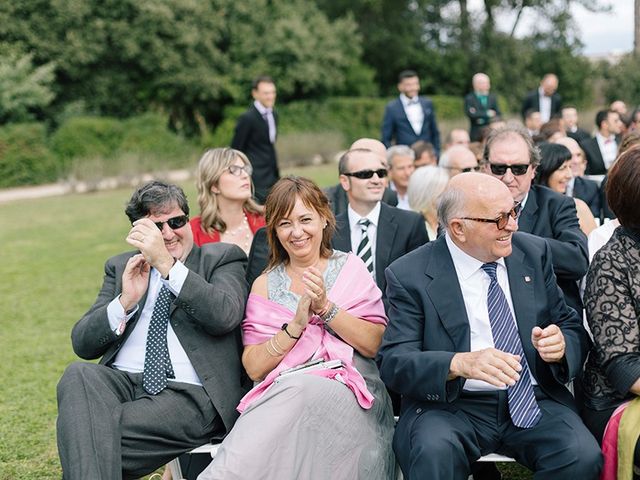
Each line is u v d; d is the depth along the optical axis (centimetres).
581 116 2328
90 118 2377
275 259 356
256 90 927
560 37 3294
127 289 332
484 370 275
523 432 296
